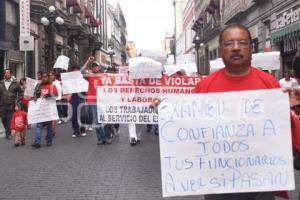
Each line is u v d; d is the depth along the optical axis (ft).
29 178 29.78
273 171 12.93
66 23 135.33
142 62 39.29
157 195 24.97
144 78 39.70
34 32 105.19
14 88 52.37
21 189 26.86
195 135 13.02
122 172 31.30
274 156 12.93
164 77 39.81
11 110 51.67
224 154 13.00
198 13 244.42
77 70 52.65
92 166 33.60
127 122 40.40
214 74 13.34
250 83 13.04
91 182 28.35
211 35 183.11
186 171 13.03
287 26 79.61
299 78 18.19
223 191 13.00
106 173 31.01
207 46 203.82
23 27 93.15
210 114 13.01
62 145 45.11
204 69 211.00
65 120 69.31
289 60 82.53
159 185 27.27
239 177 12.98
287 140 12.89
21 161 36.19
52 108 44.19
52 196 25.13
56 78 66.28
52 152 40.60
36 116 43.68
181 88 39.55
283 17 82.58
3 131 57.41
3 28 87.51
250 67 13.19
